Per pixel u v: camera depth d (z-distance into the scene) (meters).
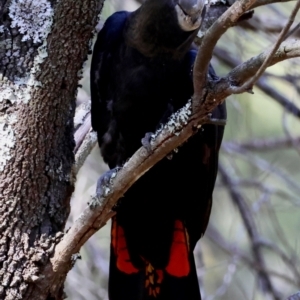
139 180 7.54
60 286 6.43
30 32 6.26
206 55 4.91
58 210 6.48
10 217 6.20
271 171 11.16
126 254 7.66
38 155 6.31
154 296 7.64
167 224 7.79
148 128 7.50
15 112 6.23
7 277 6.14
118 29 7.64
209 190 7.80
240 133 11.84
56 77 6.30
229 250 10.83
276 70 11.75
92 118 7.82
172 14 6.83
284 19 10.99
